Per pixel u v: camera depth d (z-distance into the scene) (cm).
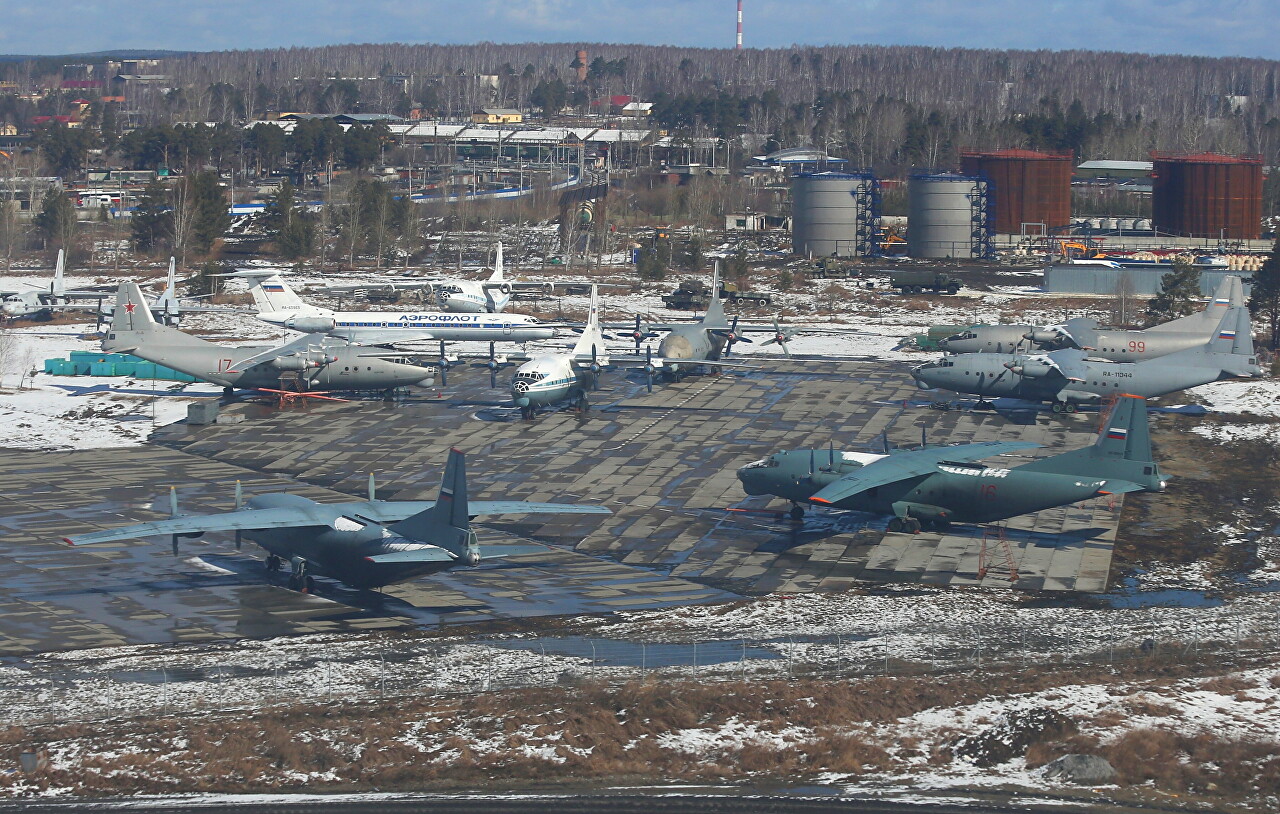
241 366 17825
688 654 8988
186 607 10044
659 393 18800
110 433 16275
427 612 10012
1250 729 7512
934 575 10919
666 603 10269
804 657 8912
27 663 8819
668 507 13000
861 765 7125
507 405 17888
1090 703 7906
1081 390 17112
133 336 18100
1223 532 12262
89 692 8225
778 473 12381
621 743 7400
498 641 9312
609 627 9662
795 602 10244
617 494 13462
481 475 14175
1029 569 11081
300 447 15512
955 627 9581
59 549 11494
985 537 11950
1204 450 15600
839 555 11475
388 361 18012
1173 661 8794
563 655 8975
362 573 9869
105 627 9581
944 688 8156
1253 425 16862
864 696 8006
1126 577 10919
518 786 6831
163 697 8131
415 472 14375
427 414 17288
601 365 17550
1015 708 7831
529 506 10744
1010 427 16588
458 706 7894
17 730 7550
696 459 14900
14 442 15850
